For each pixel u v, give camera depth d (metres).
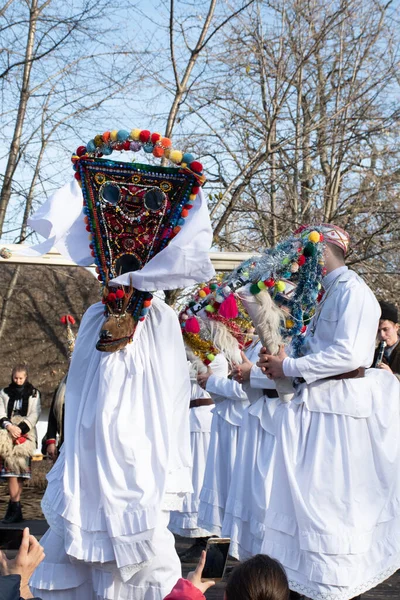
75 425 3.59
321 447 4.17
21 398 8.48
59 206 3.74
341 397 4.20
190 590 2.61
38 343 11.54
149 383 3.62
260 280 4.22
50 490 3.58
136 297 3.64
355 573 4.03
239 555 4.79
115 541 3.40
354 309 4.21
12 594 2.30
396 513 4.23
